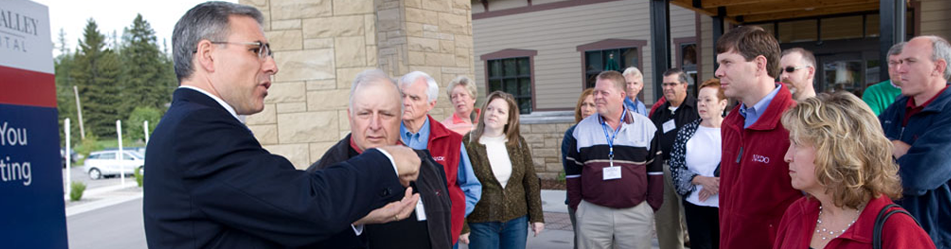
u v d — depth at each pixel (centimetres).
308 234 134
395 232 210
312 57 494
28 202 167
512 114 381
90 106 6134
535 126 1004
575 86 1273
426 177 222
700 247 385
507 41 1352
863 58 990
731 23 1084
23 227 164
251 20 158
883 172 170
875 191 171
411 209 166
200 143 134
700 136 387
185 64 151
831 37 1013
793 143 189
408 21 592
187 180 133
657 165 375
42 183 173
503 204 370
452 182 318
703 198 374
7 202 158
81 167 3909
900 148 251
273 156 143
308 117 496
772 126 243
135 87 6406
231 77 152
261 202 131
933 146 229
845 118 174
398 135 224
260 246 142
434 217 217
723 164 278
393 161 153
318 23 492
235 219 134
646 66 1181
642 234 371
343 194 137
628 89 580
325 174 139
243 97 156
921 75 259
